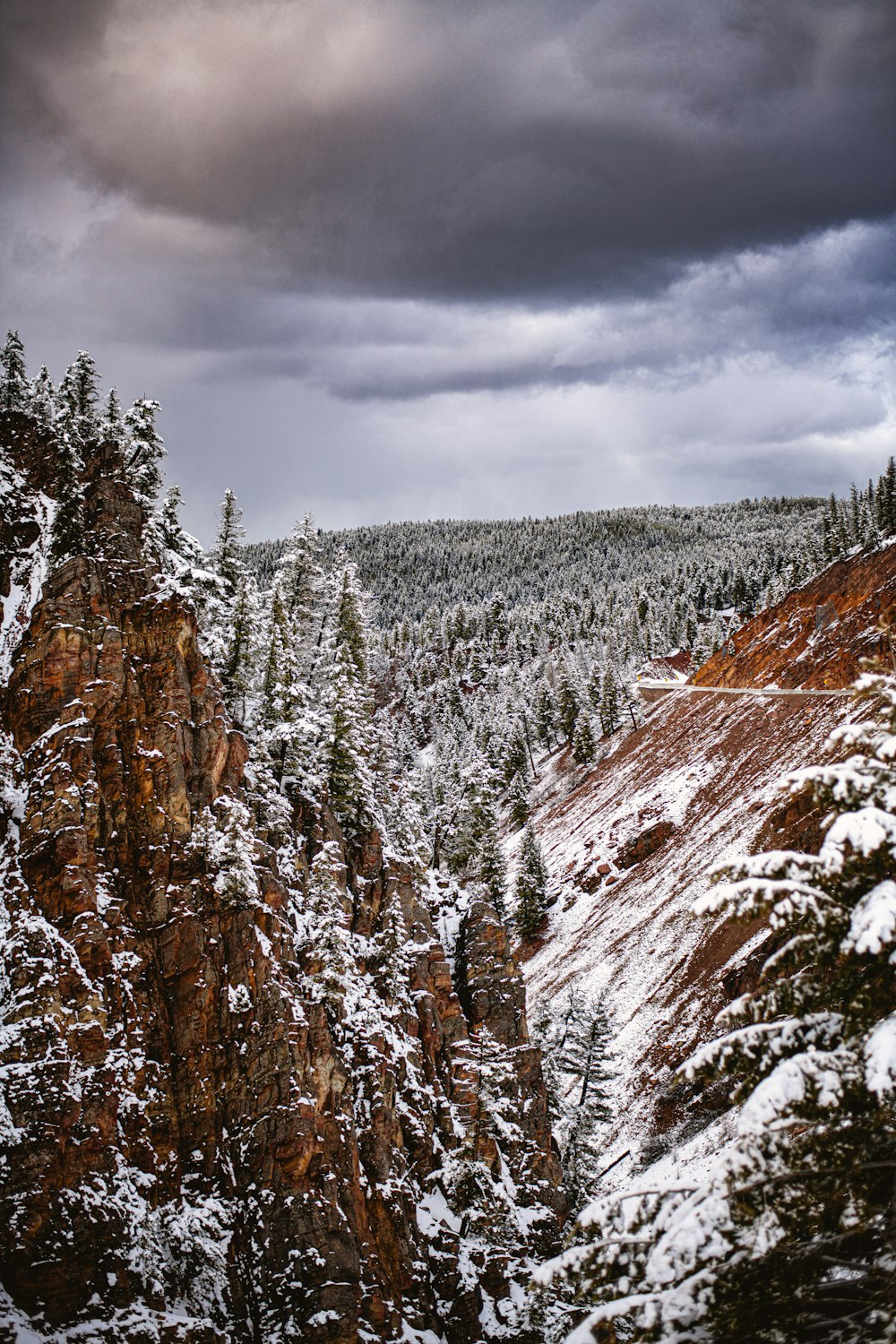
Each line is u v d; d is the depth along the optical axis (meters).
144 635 40.16
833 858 11.91
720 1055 12.46
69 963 32.19
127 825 36.56
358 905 47.28
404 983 45.75
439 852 83.50
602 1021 60.25
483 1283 39.12
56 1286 27.12
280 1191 32.81
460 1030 47.34
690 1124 60.28
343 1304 31.45
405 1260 36.44
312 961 39.38
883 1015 11.81
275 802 44.16
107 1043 31.91
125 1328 27.47
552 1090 57.19
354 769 50.50
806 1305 11.34
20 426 48.25
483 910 53.78
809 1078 11.30
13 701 36.97
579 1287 12.30
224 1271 31.25
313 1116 34.34
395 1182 38.00
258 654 51.28
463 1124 44.16
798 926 12.52
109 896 34.72
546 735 177.38
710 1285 11.14
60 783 34.91
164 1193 31.41
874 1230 11.93
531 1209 44.50
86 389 52.19
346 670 53.06
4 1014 30.66
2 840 34.06
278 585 57.34
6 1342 25.61
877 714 13.67
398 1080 41.56
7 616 39.97
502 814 150.88
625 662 198.25
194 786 39.06
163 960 35.25
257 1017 35.41
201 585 49.94
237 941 36.44
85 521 42.00
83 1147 29.69
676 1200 12.27
